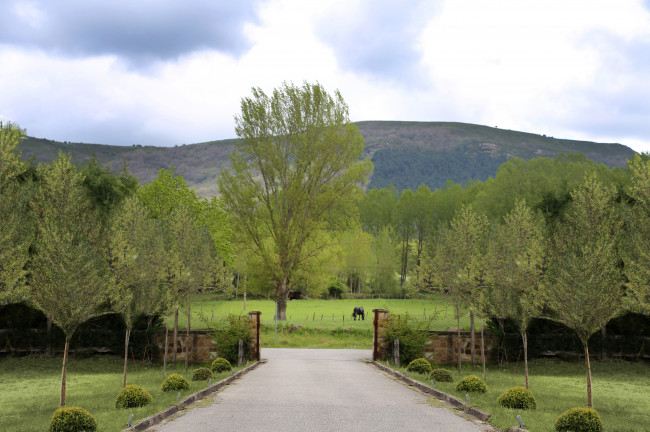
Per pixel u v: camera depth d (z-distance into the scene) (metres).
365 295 93.06
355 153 49.47
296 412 12.68
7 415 13.01
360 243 55.72
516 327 29.08
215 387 17.23
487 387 17.86
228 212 48.62
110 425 10.66
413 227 103.69
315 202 49.09
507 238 24.77
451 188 105.19
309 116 48.84
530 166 72.25
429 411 13.06
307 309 66.44
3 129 22.69
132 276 18.16
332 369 24.75
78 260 13.38
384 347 28.88
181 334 29.56
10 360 26.31
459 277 25.66
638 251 18.22
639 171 18.48
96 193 32.19
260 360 28.84
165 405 13.08
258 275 50.25
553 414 12.62
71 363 26.31
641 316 28.39
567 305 13.57
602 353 28.67
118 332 28.33
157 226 26.83
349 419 11.73
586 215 19.72
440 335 30.12
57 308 12.97
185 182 49.16
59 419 10.45
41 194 22.78
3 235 19.59
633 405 15.72
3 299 19.48
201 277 27.36
